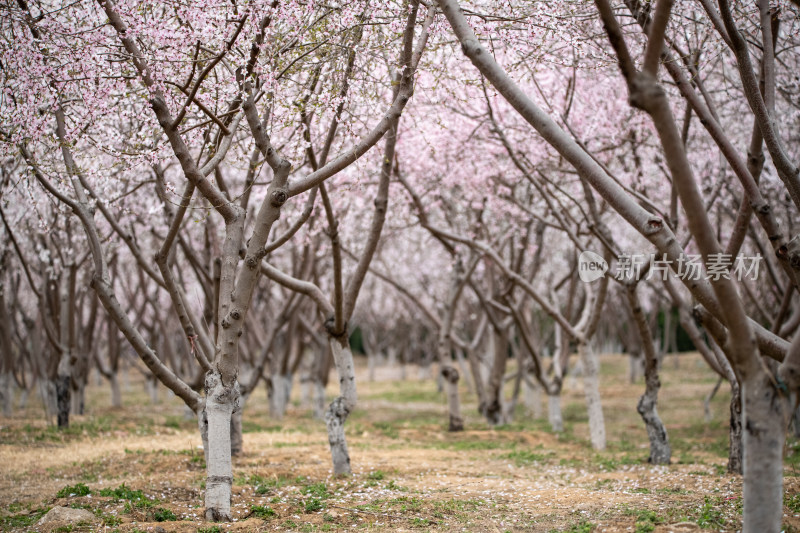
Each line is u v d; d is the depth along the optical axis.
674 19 9.59
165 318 27.00
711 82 13.77
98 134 9.50
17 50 7.53
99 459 12.12
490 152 14.41
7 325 20.33
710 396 20.77
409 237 22.25
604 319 42.22
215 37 7.63
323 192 9.77
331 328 11.11
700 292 5.97
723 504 7.86
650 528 6.75
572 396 31.83
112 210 13.85
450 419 18.88
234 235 7.80
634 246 18.89
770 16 8.12
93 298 20.02
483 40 9.18
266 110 8.68
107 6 7.32
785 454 12.88
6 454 12.82
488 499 9.05
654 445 12.81
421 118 12.55
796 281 7.32
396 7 8.54
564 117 11.71
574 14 9.43
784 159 7.37
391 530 7.28
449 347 18.98
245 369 29.42
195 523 7.36
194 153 10.65
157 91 7.31
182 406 25.94
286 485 10.10
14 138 7.68
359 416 24.69
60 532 7.12
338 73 9.05
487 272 20.69
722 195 14.41
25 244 16.92
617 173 14.60
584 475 11.52
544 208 18.17
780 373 5.42
